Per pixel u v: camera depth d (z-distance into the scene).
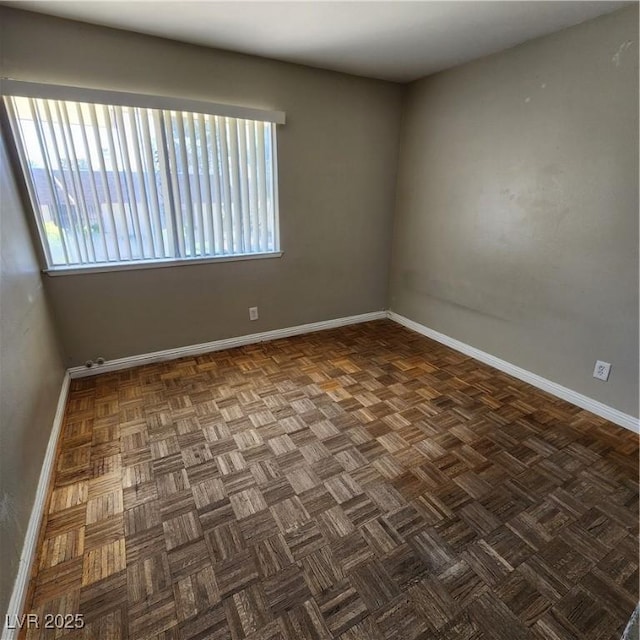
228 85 2.66
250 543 1.48
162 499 1.69
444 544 1.48
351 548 1.46
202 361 3.04
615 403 2.25
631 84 1.93
